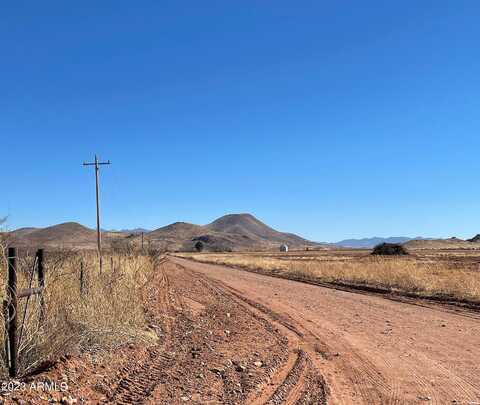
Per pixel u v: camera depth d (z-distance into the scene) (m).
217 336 12.79
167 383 8.16
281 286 30.17
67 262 11.38
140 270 20.45
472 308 19.17
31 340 7.64
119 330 10.20
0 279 7.22
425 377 9.17
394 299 22.59
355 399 7.85
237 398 7.64
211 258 89.62
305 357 10.66
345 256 92.00
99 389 7.37
